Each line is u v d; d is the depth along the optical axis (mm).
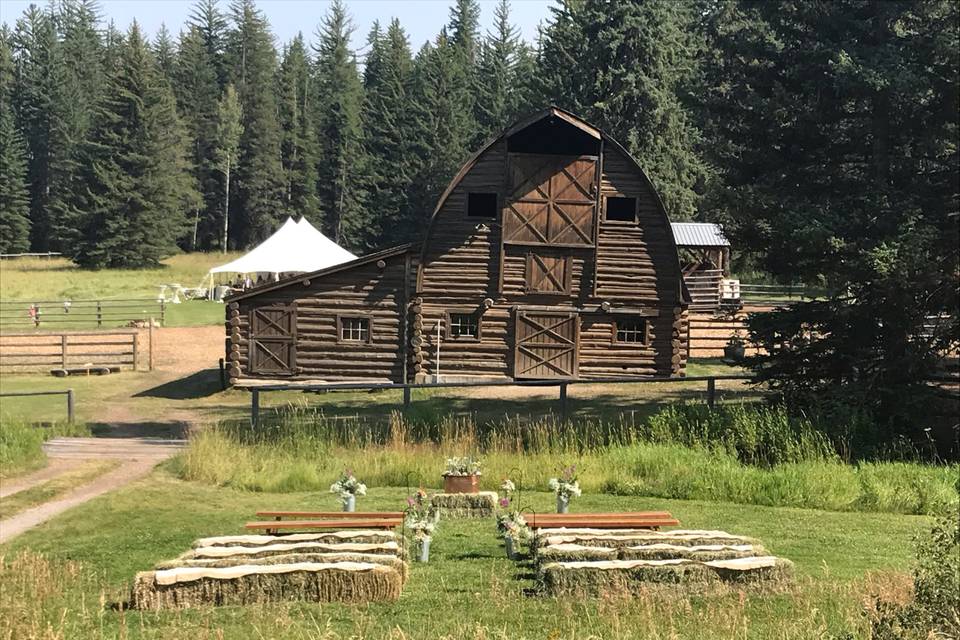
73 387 33812
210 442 19297
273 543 11578
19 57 125000
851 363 23578
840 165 26281
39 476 18469
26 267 82812
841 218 23234
